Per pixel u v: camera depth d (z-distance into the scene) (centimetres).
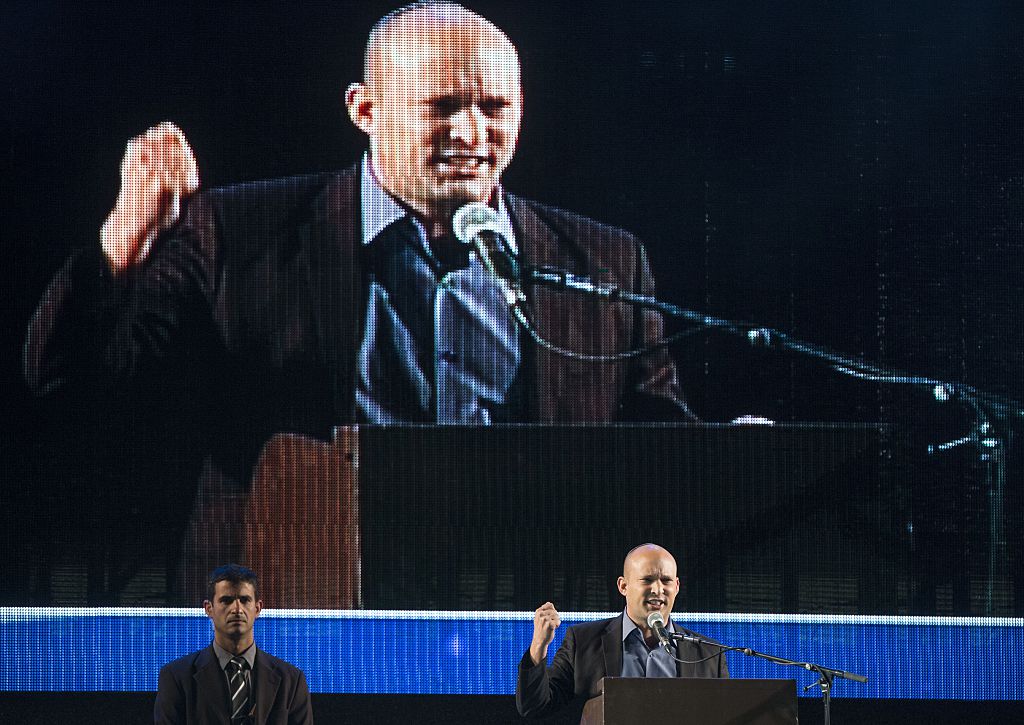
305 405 1689
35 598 1680
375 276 1700
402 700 1686
